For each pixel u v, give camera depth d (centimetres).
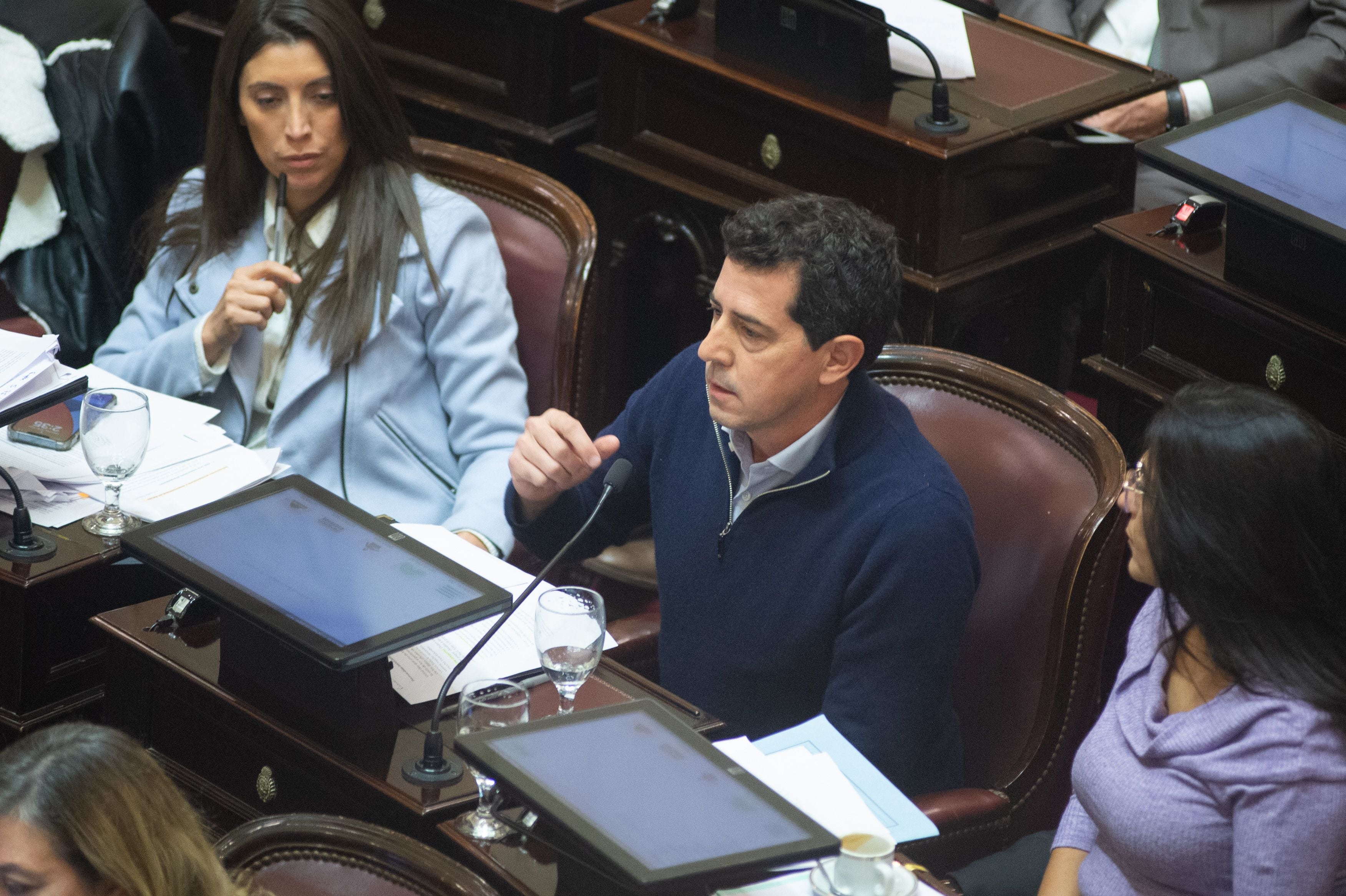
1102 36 1423
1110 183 1214
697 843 555
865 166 1141
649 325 1360
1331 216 925
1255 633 651
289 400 1041
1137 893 704
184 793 764
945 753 825
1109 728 716
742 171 1227
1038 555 863
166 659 765
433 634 696
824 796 662
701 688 847
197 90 1619
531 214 1116
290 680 720
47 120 1250
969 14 1291
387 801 680
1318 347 962
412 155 1076
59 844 490
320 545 756
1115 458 844
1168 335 1060
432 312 1055
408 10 1434
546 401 1099
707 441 854
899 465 798
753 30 1195
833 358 777
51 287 1285
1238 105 1318
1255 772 644
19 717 885
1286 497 639
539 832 654
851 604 795
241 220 1077
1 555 866
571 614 696
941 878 754
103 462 870
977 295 1152
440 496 1072
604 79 1295
